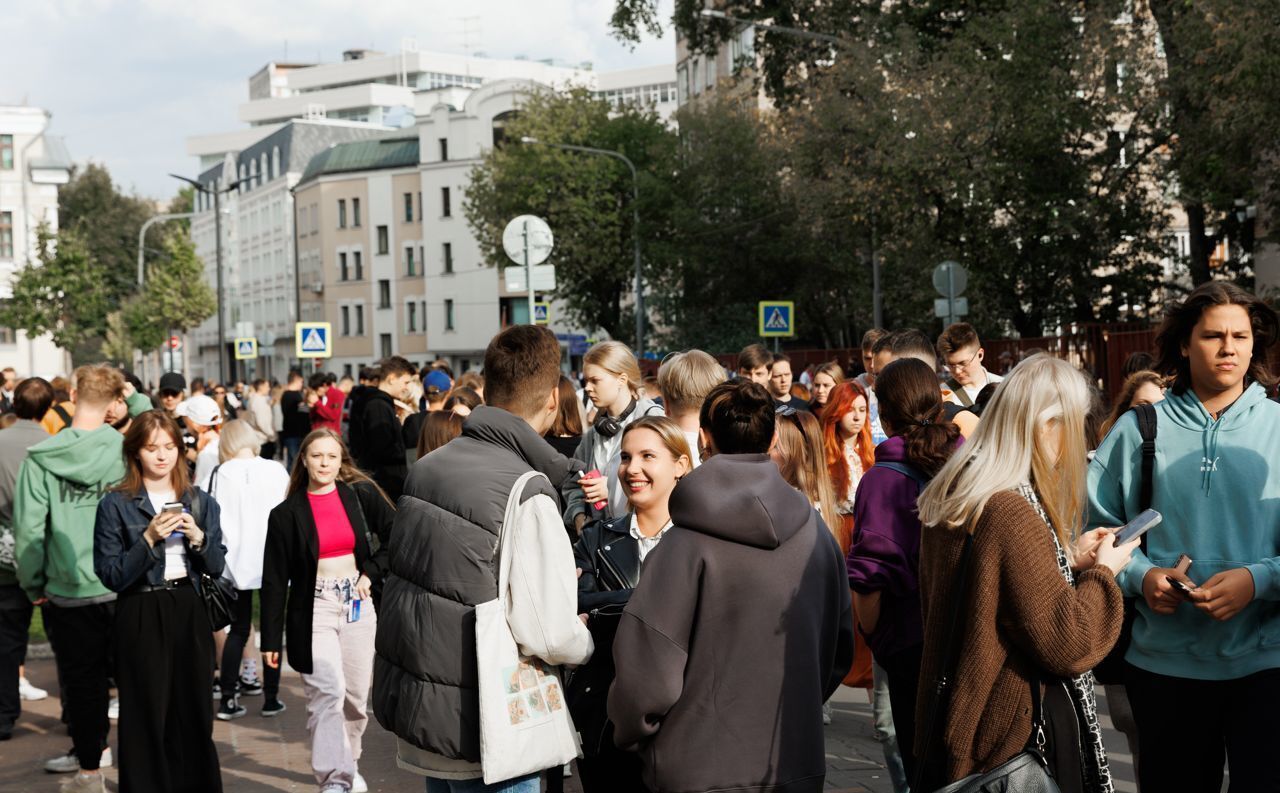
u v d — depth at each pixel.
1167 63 23.66
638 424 4.97
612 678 4.55
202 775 6.65
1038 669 3.66
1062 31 24.11
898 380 5.14
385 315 85.25
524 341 4.43
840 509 7.38
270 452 25.00
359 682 7.09
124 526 6.59
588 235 49.62
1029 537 3.61
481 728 4.07
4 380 22.11
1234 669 4.24
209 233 117.50
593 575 4.99
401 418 14.02
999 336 25.97
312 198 89.69
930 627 3.77
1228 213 27.22
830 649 4.07
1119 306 27.16
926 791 3.76
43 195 80.00
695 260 41.66
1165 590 4.18
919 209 24.89
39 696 9.88
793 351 35.75
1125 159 25.84
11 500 8.51
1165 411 4.49
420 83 160.62
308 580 6.89
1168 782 4.43
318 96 158.88
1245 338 4.33
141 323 62.25
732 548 3.87
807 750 3.89
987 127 23.94
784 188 37.62
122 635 6.54
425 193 82.50
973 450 3.80
